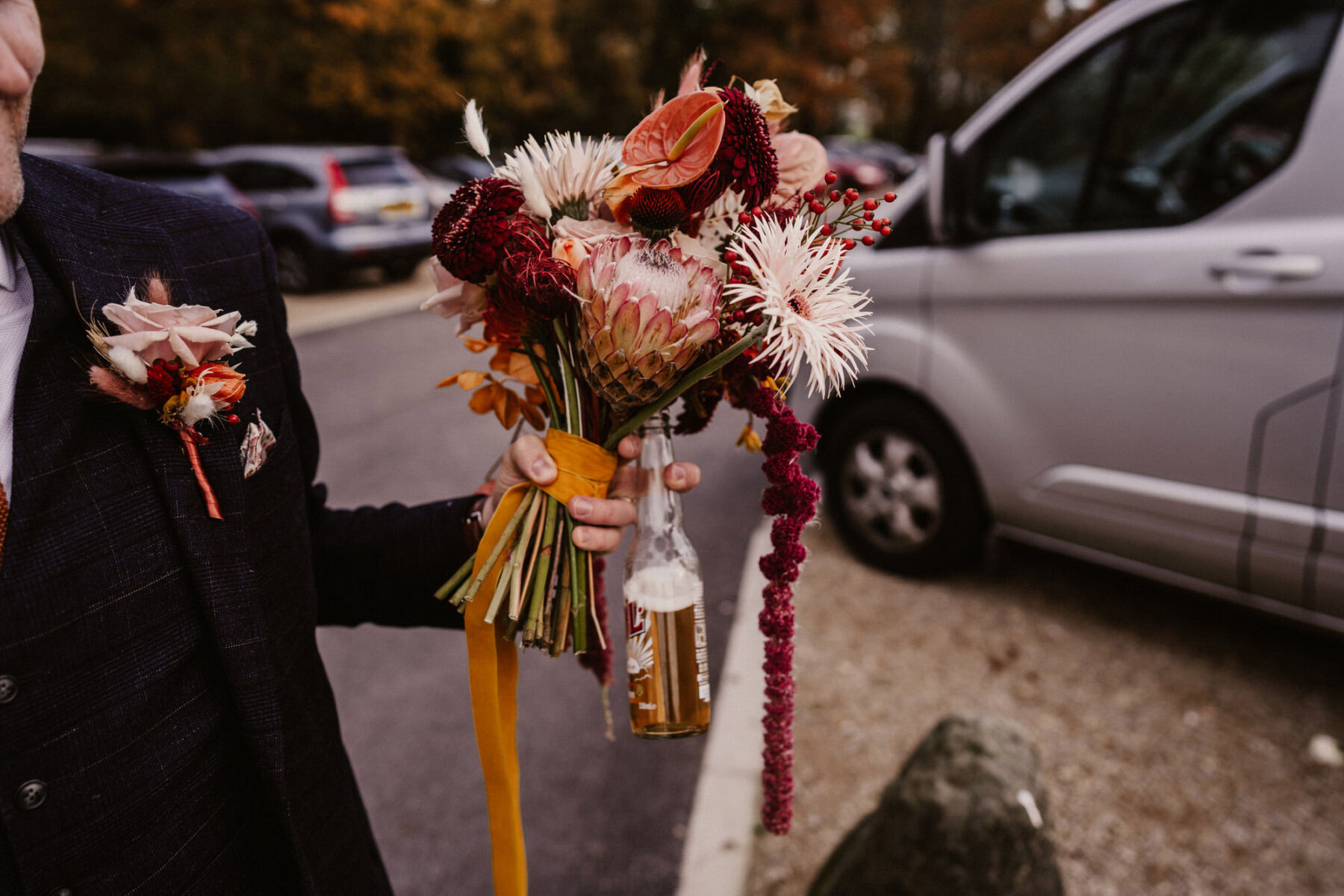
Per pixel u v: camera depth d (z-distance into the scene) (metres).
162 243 0.80
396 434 5.21
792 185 0.91
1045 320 2.56
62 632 0.64
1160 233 2.34
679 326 0.77
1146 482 2.43
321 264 9.67
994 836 1.52
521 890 0.98
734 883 1.91
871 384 3.11
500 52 19.58
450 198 0.89
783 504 0.86
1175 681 2.57
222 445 0.77
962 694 2.56
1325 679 2.54
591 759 2.36
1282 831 2.03
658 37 25.09
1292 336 2.10
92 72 13.63
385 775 2.34
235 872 0.80
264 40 15.48
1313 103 2.10
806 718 2.48
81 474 0.67
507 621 0.94
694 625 0.97
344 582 1.02
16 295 0.67
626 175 0.80
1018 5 29.89
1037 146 2.75
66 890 0.66
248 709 0.76
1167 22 2.44
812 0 24.73
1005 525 2.87
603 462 0.92
